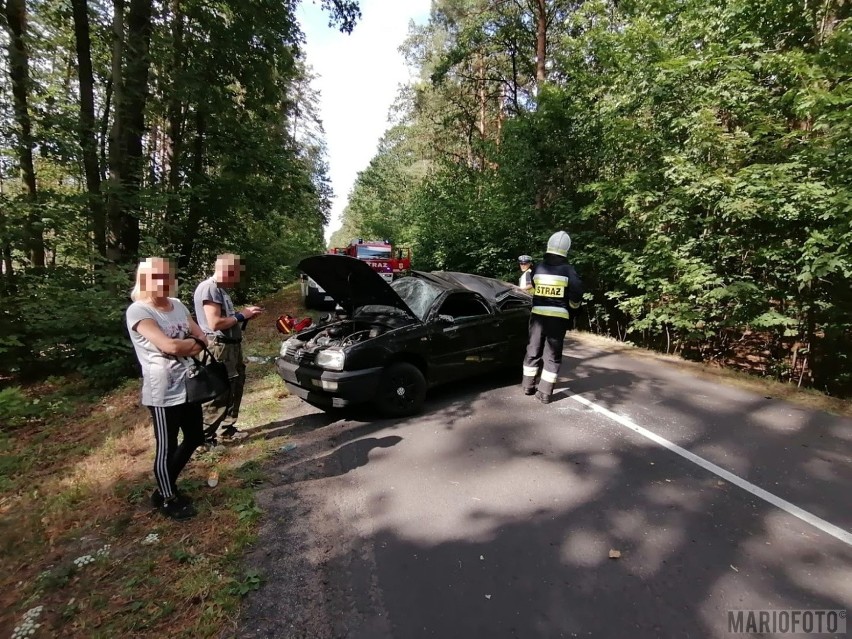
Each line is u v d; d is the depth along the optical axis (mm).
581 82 11367
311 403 4910
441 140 26625
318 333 5367
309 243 30453
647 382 6312
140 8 9570
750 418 4941
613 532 2947
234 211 13258
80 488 3527
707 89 7418
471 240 13508
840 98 5727
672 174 7547
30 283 7680
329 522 3084
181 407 3100
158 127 14836
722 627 2191
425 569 2611
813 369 7602
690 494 3408
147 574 2588
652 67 8094
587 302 10656
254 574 2557
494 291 6352
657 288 8547
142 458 4121
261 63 12211
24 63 8719
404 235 20422
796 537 2902
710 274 7387
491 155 13523
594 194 10602
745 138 7074
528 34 18156
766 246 7098
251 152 12445
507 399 5590
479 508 3238
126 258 9172
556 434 4520
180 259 11500
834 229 5855
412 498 3379
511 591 2436
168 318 3031
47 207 7953
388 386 4879
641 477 3660
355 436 4523
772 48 7582
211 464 3906
